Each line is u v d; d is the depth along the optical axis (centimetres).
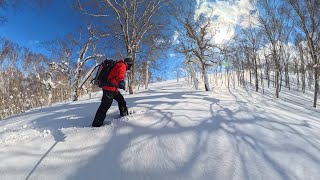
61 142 468
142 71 1933
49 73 1644
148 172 367
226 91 1398
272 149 411
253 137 449
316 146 429
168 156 398
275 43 1583
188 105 673
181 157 394
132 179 356
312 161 382
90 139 472
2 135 532
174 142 435
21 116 780
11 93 1777
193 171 361
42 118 645
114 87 538
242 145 420
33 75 1906
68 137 486
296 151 407
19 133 531
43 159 416
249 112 601
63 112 694
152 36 1521
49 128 548
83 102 920
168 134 464
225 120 529
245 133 464
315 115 883
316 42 1283
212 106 664
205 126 494
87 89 1802
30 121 630
